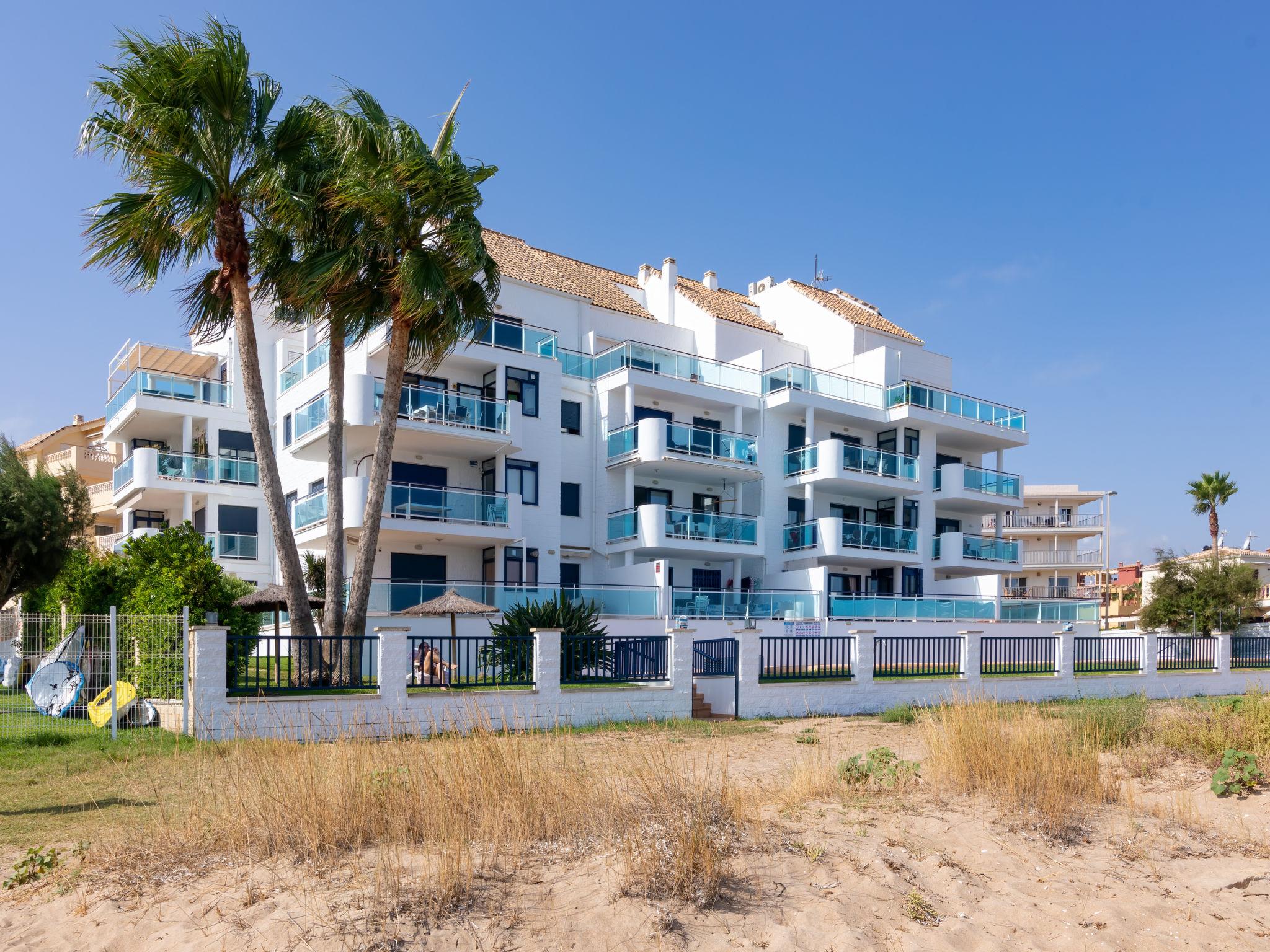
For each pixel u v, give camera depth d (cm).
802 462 3422
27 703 1509
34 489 2342
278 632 2023
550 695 1508
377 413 2444
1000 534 4050
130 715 1398
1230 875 630
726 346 3656
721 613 2884
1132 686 2228
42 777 1060
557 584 2800
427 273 1605
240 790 712
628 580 2931
